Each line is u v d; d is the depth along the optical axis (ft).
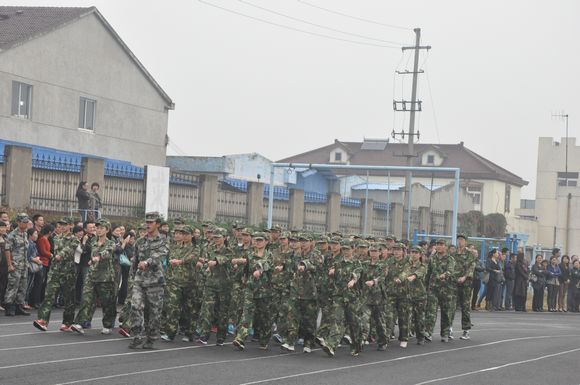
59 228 59.57
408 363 54.19
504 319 99.96
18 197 101.40
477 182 274.98
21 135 137.59
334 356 55.88
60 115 145.18
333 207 136.77
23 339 53.98
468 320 71.20
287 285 57.11
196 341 58.75
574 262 130.31
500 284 116.67
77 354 48.75
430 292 68.64
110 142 156.04
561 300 128.67
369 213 135.03
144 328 55.42
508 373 51.37
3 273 67.00
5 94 134.51
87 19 150.00
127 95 159.22
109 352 50.29
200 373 44.52
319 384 43.19
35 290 72.43
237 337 55.21
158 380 41.60
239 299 57.21
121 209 112.47
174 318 57.47
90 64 151.02
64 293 58.59
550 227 270.87
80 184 98.84
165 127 167.84
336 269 56.34
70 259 58.39
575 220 217.36
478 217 214.07
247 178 185.37
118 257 71.00
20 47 137.18
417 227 135.33
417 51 180.75
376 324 60.90
